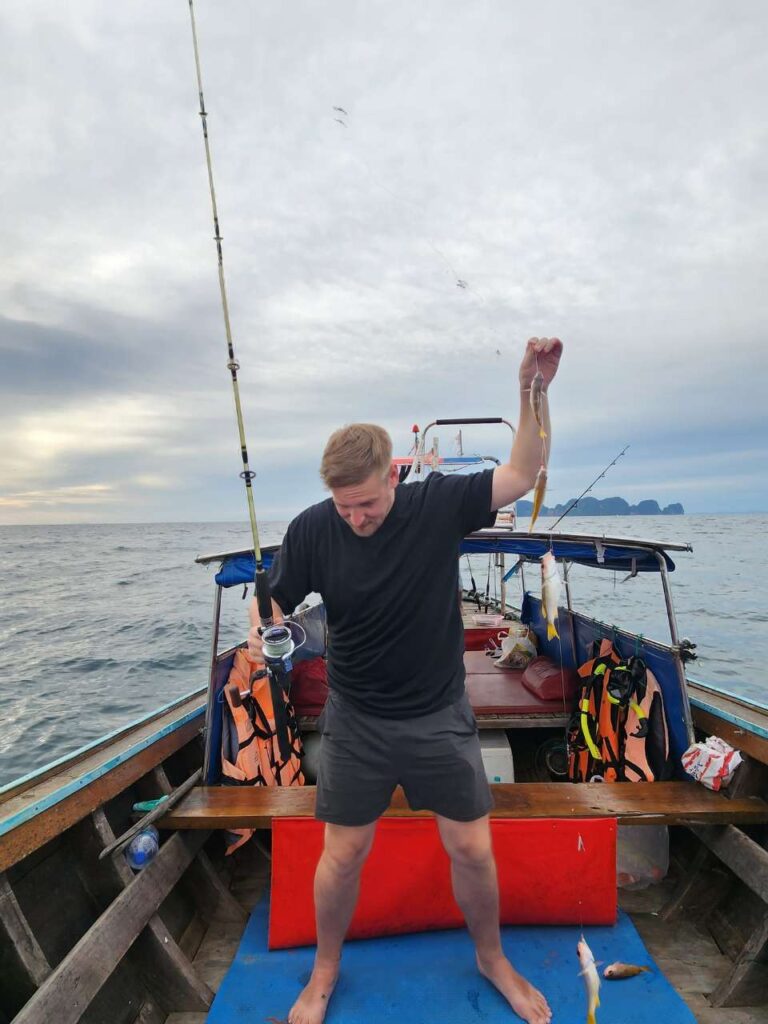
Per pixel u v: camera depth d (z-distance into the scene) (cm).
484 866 181
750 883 228
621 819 249
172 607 1753
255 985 216
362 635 171
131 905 216
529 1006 194
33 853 217
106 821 247
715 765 266
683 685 291
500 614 655
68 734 736
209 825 257
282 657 182
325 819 181
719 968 235
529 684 387
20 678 978
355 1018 197
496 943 198
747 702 324
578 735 346
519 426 168
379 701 174
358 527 164
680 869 292
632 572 338
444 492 170
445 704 176
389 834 235
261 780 320
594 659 353
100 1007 198
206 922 268
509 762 339
